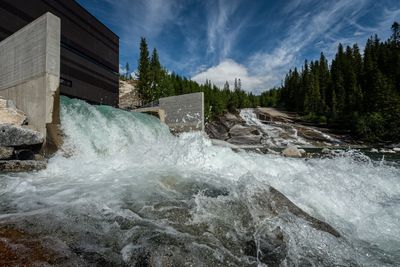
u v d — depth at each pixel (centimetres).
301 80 6944
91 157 789
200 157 736
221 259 242
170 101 1883
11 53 941
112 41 3075
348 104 4497
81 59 2444
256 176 521
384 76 4250
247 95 8925
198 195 409
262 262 244
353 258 256
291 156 1677
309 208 373
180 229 296
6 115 763
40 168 632
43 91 781
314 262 247
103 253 239
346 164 742
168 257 235
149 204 369
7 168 592
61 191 421
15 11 1814
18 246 235
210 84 6706
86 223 298
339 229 321
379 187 490
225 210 349
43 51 792
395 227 330
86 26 2558
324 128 4588
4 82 975
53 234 267
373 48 5919
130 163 677
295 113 6344
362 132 3753
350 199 416
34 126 809
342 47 6612
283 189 443
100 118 1047
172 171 584
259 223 311
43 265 208
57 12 2172
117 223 302
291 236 283
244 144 3862
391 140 3453
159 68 4038
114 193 413
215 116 5103
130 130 1143
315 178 510
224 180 509
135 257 235
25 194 404
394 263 248
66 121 847
